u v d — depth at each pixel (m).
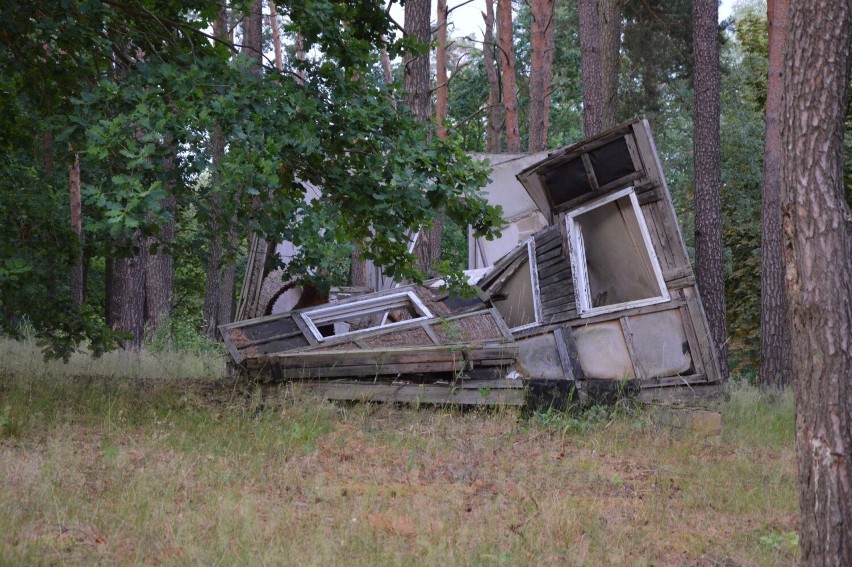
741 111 31.69
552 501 7.46
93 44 10.62
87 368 14.90
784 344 18.16
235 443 9.00
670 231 12.80
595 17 22.06
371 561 5.68
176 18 11.58
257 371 11.91
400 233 10.63
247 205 9.98
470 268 20.14
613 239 13.95
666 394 12.57
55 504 6.18
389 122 10.90
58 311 11.78
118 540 5.75
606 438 10.40
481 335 12.91
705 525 7.13
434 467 8.65
